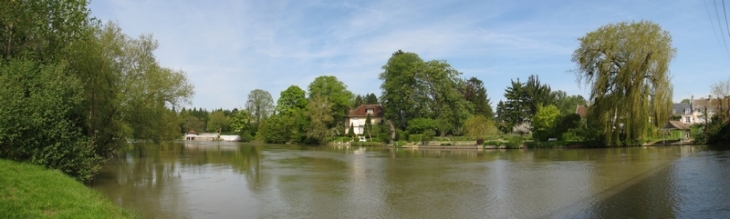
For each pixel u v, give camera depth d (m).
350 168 28.14
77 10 20.67
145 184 21.02
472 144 51.84
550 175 22.09
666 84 39.16
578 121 48.09
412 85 66.56
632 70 39.47
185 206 15.49
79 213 10.44
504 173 23.59
